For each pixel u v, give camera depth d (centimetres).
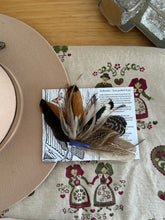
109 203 50
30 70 49
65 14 65
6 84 42
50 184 51
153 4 48
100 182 51
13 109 44
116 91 53
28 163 47
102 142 47
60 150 48
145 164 51
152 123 53
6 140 44
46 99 49
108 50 57
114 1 50
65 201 50
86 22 65
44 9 65
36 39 50
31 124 48
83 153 48
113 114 51
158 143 52
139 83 55
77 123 47
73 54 57
